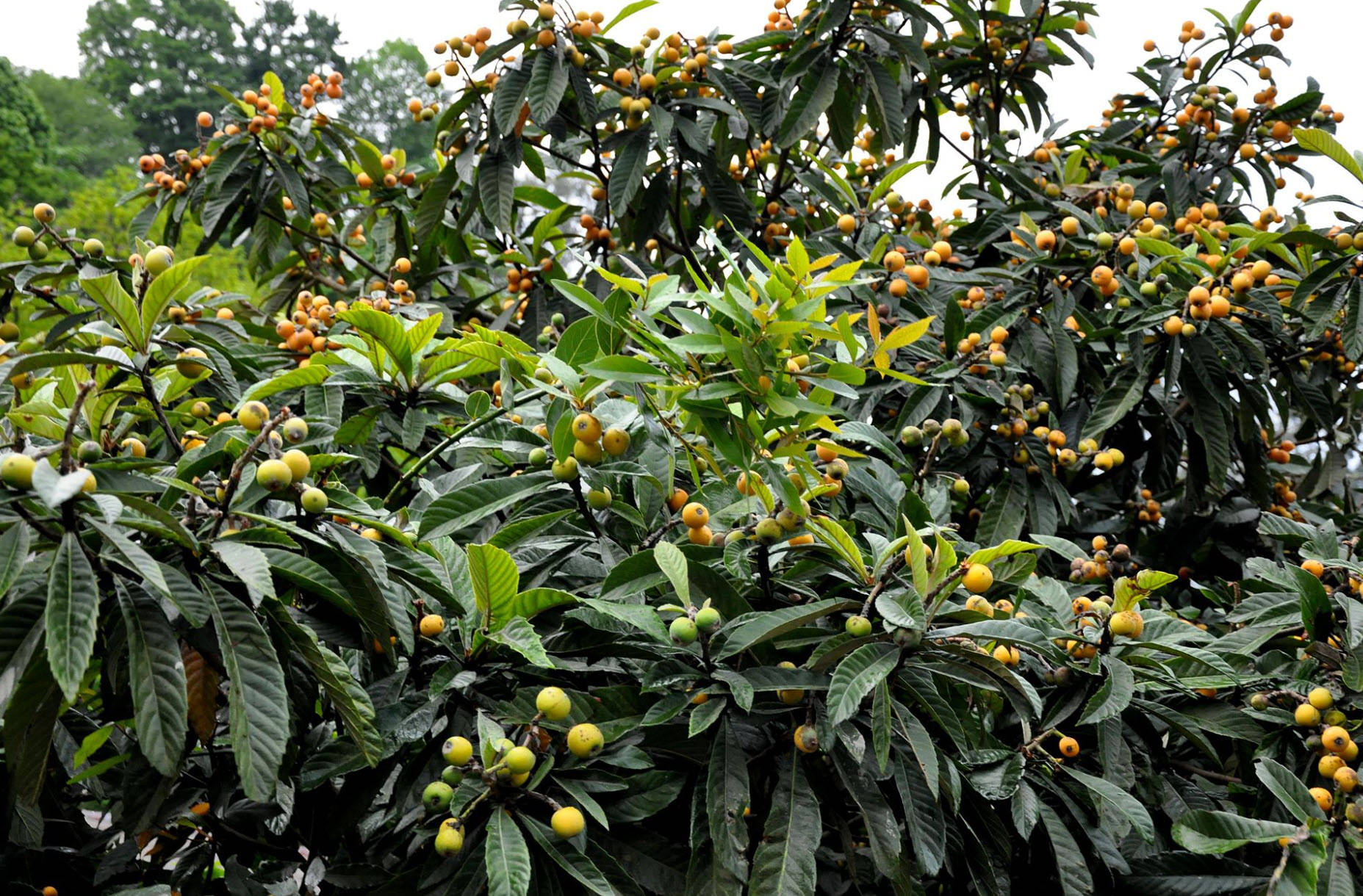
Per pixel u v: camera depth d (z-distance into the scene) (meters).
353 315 2.50
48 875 2.45
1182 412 4.17
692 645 2.08
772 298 1.92
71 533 1.53
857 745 1.95
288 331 3.54
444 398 2.88
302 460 1.85
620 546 2.37
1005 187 5.24
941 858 1.95
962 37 5.25
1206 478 3.92
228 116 4.73
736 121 4.70
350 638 2.04
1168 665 2.44
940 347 3.76
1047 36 5.23
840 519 2.79
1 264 3.39
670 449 2.32
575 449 2.13
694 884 1.91
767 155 5.05
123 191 17.56
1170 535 4.07
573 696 2.04
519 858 1.72
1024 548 1.89
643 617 1.97
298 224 5.12
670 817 2.22
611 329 2.18
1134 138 5.39
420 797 2.00
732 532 2.22
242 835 2.33
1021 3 4.92
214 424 2.36
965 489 3.42
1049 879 2.36
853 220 4.23
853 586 2.24
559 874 1.96
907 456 3.63
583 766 1.93
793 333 1.87
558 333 4.03
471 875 1.86
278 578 1.90
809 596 2.38
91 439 2.17
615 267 4.55
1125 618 2.21
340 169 5.06
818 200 5.14
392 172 5.17
